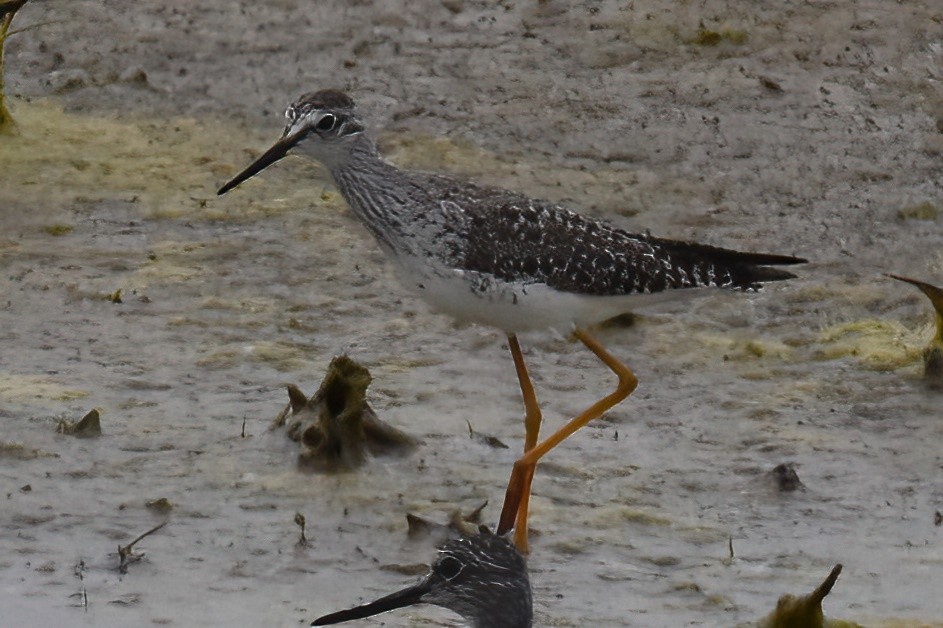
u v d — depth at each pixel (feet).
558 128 59.16
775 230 52.08
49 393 40.22
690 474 37.83
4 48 63.93
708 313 47.01
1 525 34.17
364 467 37.50
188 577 32.42
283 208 52.75
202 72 63.05
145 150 56.49
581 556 33.91
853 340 45.42
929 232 52.37
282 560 33.24
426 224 35.32
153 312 45.42
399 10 68.59
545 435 39.68
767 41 65.31
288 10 68.44
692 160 56.95
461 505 35.96
